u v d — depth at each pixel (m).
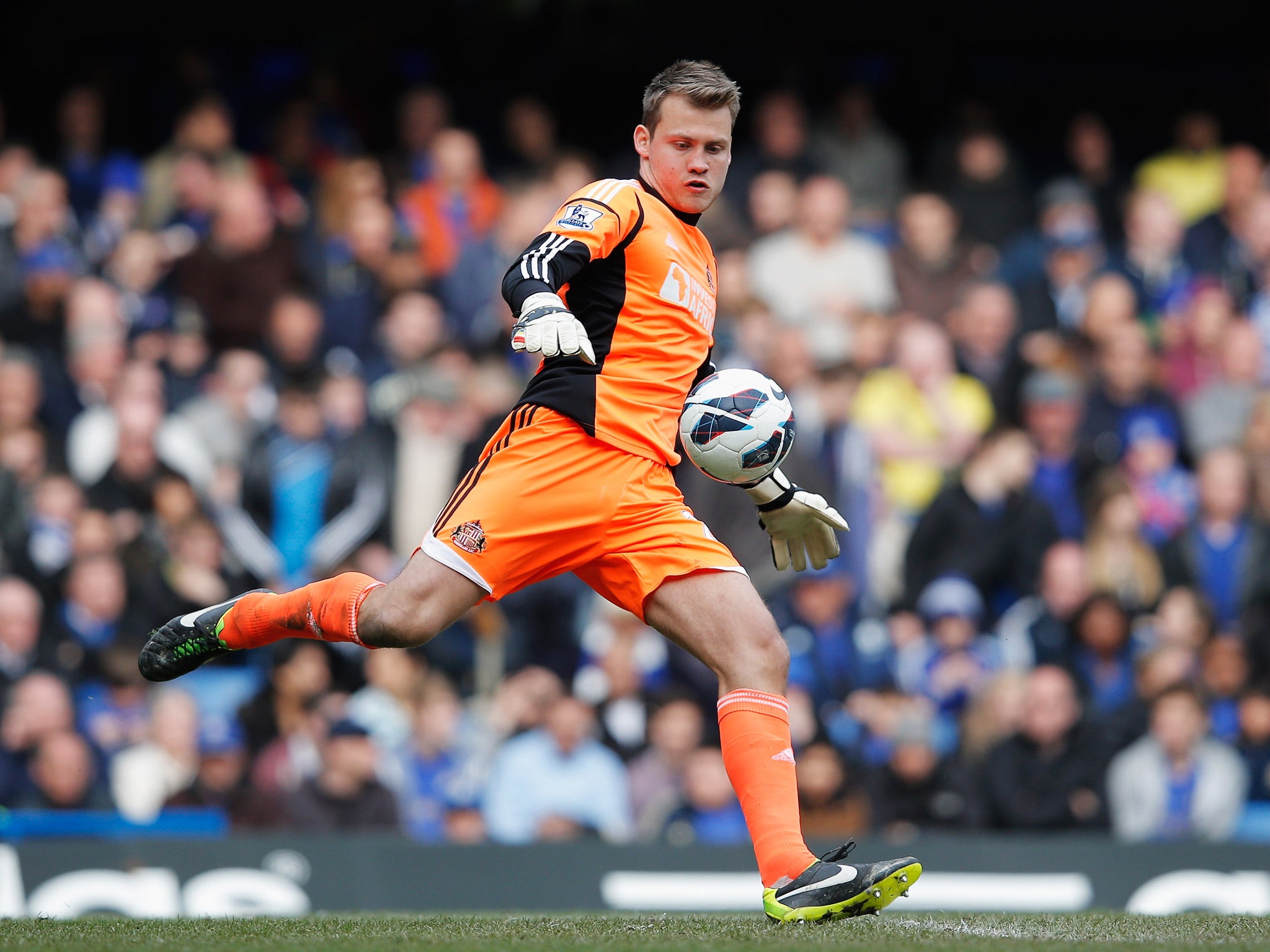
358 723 25.95
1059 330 34.31
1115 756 27.34
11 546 27.94
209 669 28.28
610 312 12.55
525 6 37.12
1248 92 40.81
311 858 21.48
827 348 33.25
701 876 21.91
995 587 30.14
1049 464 31.89
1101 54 40.75
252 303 31.88
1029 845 22.14
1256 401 33.53
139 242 32.12
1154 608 30.17
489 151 38.03
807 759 25.98
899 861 12.16
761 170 35.00
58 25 36.38
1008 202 35.88
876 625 29.47
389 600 12.38
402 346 30.91
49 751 25.25
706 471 13.31
